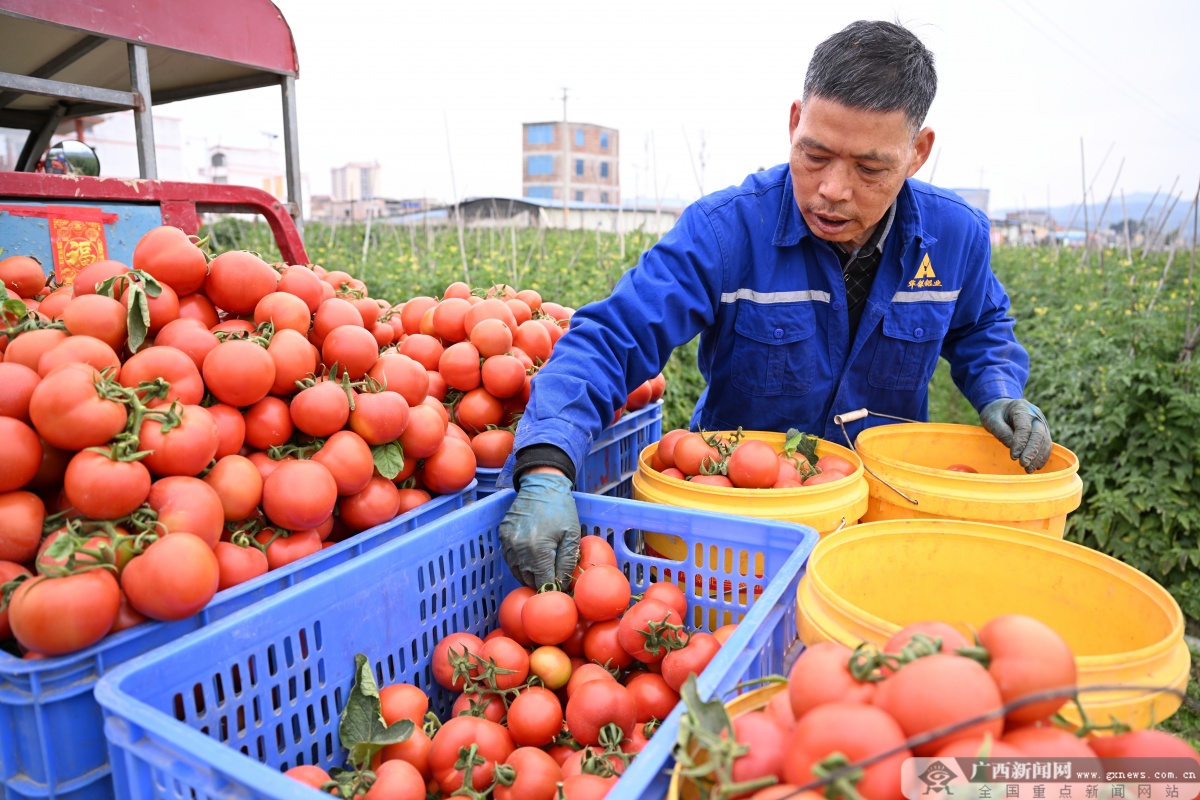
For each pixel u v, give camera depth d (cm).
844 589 153
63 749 114
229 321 176
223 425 155
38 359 147
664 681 163
